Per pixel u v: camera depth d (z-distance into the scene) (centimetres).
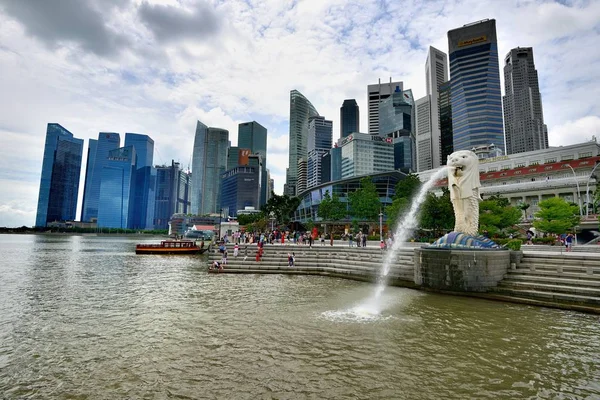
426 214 4525
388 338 1260
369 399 814
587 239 5184
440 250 2141
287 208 8244
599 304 1590
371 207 5756
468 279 2020
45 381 925
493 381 911
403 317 1552
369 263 2838
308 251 3575
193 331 1363
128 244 11538
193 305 1836
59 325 1470
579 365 1016
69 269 3769
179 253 6141
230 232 7044
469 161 2306
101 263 4488
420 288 2255
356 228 6184
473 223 2281
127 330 1388
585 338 1253
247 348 1163
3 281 2845
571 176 7094
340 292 2191
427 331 1342
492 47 19200
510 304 1809
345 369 988
